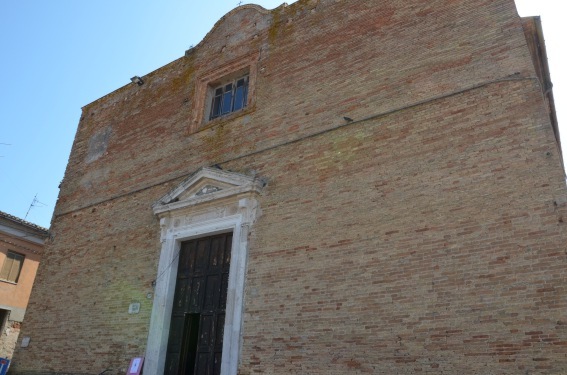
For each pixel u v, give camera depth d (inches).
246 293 431.2
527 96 351.3
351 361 351.9
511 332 297.9
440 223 352.2
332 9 511.8
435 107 392.2
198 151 552.4
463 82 386.3
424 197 367.6
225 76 586.6
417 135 392.2
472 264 327.9
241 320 422.3
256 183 463.8
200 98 593.6
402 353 332.2
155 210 537.6
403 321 340.2
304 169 448.5
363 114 433.7
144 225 556.1
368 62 453.7
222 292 464.4
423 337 327.9
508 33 379.6
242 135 517.7
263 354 397.4
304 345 379.2
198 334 461.1
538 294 297.4
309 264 404.8
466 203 346.6
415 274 348.8
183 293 494.0
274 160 475.2
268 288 419.5
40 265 649.6
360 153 418.6
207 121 582.6
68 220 656.4
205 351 447.5
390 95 423.8
